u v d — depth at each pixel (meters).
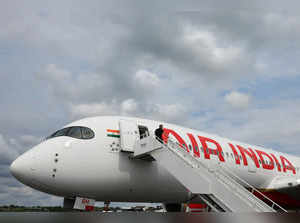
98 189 12.90
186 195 15.34
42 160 12.12
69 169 12.34
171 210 18.34
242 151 19.33
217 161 16.84
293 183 19.77
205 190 10.96
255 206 10.94
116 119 14.59
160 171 14.22
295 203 21.77
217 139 18.55
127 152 13.58
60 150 12.47
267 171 20.77
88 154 12.78
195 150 15.94
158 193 14.45
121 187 13.31
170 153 12.05
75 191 12.55
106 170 12.93
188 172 11.43
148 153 12.98
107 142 13.34
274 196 20.86
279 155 23.77
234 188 11.63
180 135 15.90
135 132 14.05
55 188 12.28
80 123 13.80
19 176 12.12
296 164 24.75
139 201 14.64
